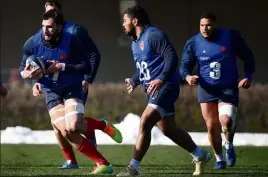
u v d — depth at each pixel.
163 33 24.83
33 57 25.12
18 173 27.70
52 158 37.12
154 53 25.03
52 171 28.92
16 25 82.50
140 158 24.92
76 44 25.69
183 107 49.31
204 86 30.59
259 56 80.44
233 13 80.81
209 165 32.00
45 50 25.69
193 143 26.03
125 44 81.06
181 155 37.91
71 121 25.19
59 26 25.47
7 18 82.50
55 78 25.73
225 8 80.81
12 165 33.25
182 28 80.88
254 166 31.77
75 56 25.78
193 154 26.17
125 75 81.06
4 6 82.50
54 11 25.64
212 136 30.73
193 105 49.31
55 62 25.44
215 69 30.28
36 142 47.69
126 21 25.27
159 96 24.89
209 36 30.20
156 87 24.31
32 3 82.50
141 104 50.75
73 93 25.91
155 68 25.12
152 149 41.31
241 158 36.16
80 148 25.84
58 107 26.03
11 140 48.31
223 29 30.56
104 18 81.62
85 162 34.78
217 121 30.73
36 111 51.81
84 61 25.91
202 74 30.59
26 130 49.41
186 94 49.50
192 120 49.03
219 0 80.81
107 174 25.92
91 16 81.62
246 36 80.81
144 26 25.20
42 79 26.00
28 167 31.98
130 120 47.53
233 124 30.02
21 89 52.25
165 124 25.52
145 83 25.62
